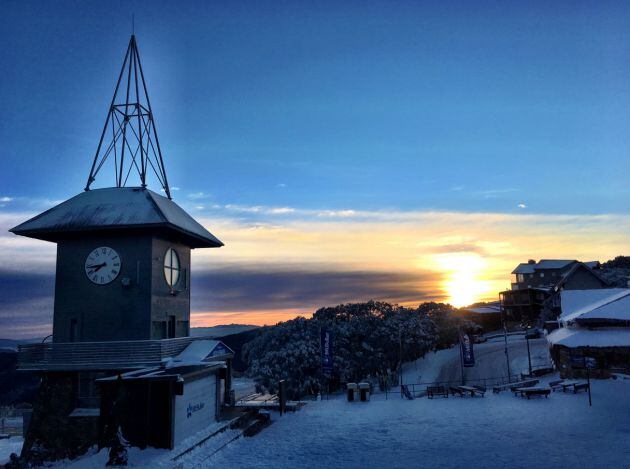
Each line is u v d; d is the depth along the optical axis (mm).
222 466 21797
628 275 91062
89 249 31359
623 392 32438
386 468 20609
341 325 68188
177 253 34469
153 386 22406
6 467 27562
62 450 27484
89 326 30484
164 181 38125
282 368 59031
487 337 81688
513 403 31953
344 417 30969
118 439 19953
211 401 27844
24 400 86062
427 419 28953
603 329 39781
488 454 21469
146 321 30031
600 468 18781
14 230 30781
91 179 36000
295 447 24453
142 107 37438
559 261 107812
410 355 70812
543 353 58188
